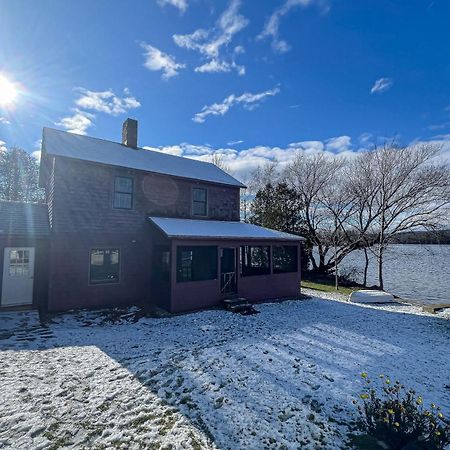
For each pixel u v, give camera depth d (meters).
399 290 20.06
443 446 3.28
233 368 5.62
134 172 11.75
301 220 25.56
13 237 9.36
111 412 4.07
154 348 6.64
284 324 9.09
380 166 20.47
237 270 11.91
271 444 3.55
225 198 14.87
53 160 10.52
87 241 10.47
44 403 4.22
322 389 4.90
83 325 8.45
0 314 9.05
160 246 11.65
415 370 5.82
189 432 3.71
